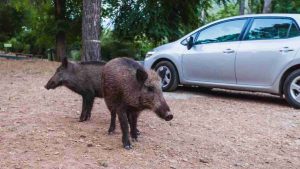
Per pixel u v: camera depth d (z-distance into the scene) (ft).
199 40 33.88
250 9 78.79
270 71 29.94
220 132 23.12
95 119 23.63
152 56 35.78
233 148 20.54
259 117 26.86
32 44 82.33
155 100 17.70
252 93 36.47
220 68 32.17
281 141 22.16
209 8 67.97
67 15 67.00
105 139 19.98
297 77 29.01
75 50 75.31
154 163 17.54
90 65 22.61
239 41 31.60
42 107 26.03
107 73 18.92
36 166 16.17
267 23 30.89
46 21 69.00
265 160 19.27
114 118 20.72
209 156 19.12
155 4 59.82
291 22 29.86
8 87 32.81
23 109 25.17
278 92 30.07
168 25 60.80
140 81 17.84
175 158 18.43
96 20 42.39
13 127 20.97
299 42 29.04
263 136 22.84
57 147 18.38
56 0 66.49
